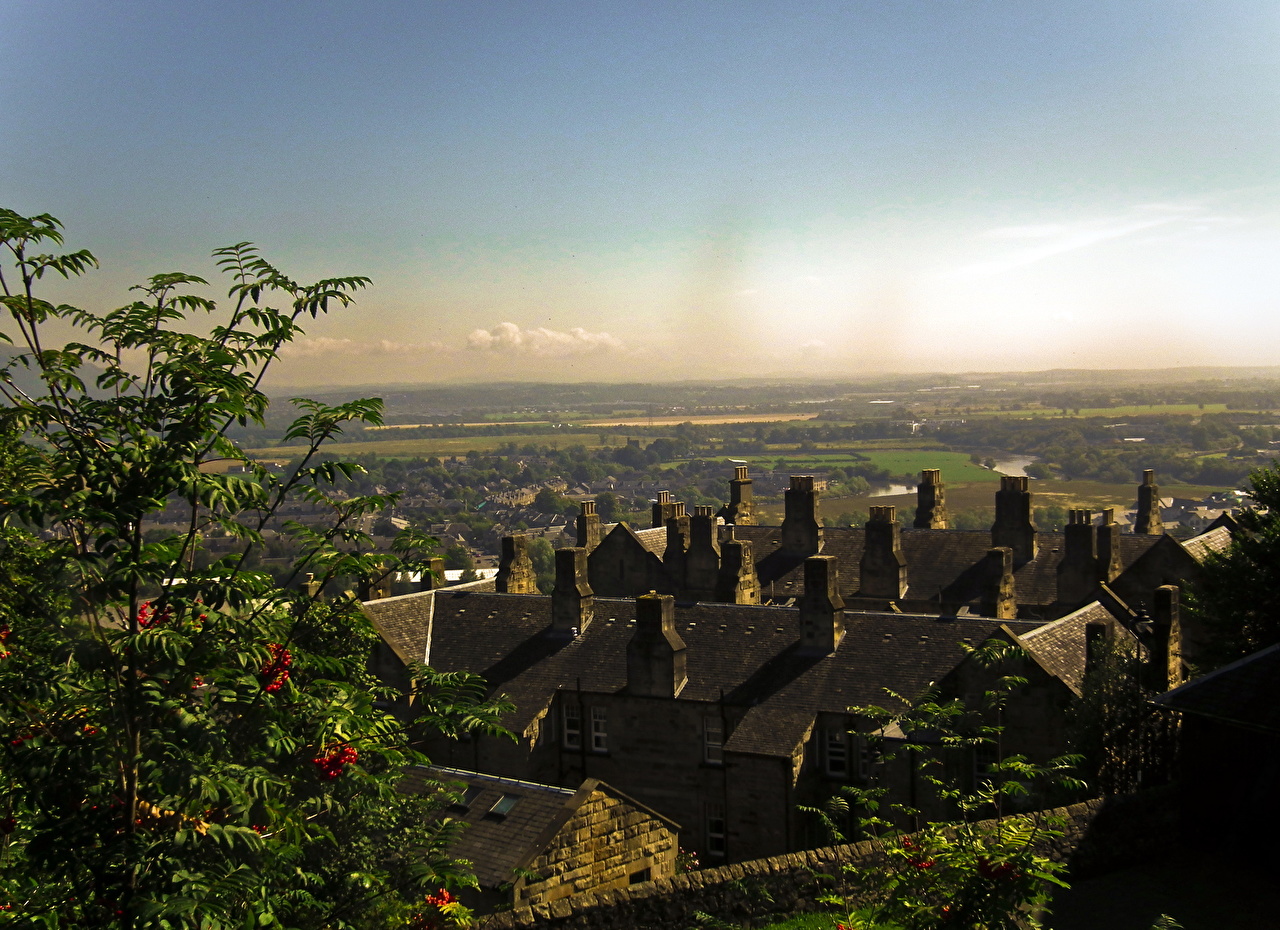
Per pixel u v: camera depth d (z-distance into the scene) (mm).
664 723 51062
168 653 16703
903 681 47250
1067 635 46219
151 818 17688
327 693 20344
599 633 55688
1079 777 38500
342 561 19406
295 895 19625
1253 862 32188
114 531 17062
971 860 18719
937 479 84625
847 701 47312
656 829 35906
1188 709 33406
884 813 43500
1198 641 55156
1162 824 33312
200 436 17969
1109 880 31469
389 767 25484
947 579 73875
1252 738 32750
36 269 17297
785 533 80312
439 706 22734
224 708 20312
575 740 53188
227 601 17828
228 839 16953
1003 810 41156
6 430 17422
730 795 46969
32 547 20875
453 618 59375
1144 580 66688
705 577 77250
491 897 32094
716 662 51906
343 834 23812
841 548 78688
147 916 15672
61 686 17172
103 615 18547
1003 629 43906
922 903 19219
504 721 51844
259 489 18078
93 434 17734
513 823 34625
